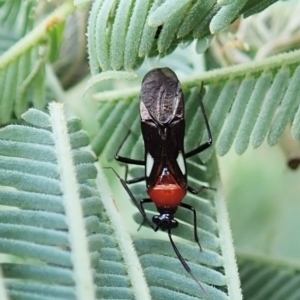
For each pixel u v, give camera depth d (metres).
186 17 0.05
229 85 0.06
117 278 0.05
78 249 0.05
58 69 0.06
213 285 0.05
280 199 0.08
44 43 0.06
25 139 0.05
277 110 0.06
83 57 0.07
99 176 0.05
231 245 0.05
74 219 0.05
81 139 0.05
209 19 0.05
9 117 0.06
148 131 0.06
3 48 0.06
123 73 0.05
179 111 0.06
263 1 0.05
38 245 0.05
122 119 0.06
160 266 0.05
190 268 0.05
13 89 0.06
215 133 0.06
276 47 0.07
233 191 0.08
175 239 0.06
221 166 0.08
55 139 0.05
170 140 0.06
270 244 0.08
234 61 0.07
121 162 0.06
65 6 0.06
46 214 0.05
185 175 0.06
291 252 0.08
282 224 0.08
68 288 0.05
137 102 0.06
